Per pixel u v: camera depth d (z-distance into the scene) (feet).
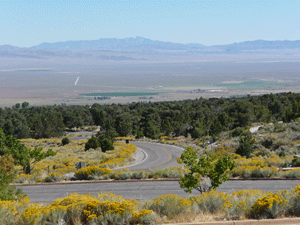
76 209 37.17
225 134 183.73
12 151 95.50
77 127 367.66
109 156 133.69
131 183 75.72
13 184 78.95
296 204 36.09
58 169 98.99
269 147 129.29
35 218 35.50
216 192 43.24
